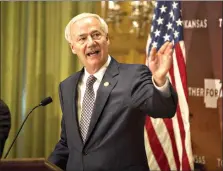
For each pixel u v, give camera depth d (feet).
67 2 16.30
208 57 15.51
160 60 7.48
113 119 8.79
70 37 10.13
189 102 15.74
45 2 16.61
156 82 7.56
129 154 8.77
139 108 8.39
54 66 16.67
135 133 8.94
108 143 8.71
